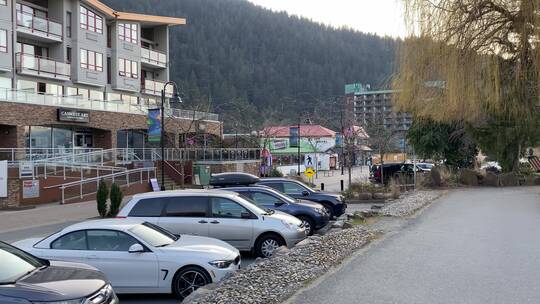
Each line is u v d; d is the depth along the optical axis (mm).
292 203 15602
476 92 21062
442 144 33344
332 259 9250
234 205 12594
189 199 12594
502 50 21109
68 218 23797
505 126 27844
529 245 10531
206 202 12562
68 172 33000
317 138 79938
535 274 8086
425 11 21578
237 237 12359
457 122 30484
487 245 10633
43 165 31141
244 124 64375
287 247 12109
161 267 8984
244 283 7633
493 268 8531
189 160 44062
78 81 46062
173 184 40594
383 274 8203
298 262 9008
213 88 90000
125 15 53000
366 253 9969
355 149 61875
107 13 50094
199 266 8969
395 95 23219
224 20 111188
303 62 97188
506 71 21281
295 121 78125
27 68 40750
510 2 20016
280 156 72188
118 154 41500
